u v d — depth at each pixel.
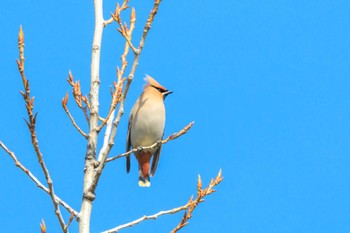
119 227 8.88
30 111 8.05
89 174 9.34
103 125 9.49
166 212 8.99
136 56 9.24
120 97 9.44
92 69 9.99
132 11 10.22
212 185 9.02
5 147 8.41
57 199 8.82
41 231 7.72
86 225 8.89
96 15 10.33
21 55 8.01
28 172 8.45
